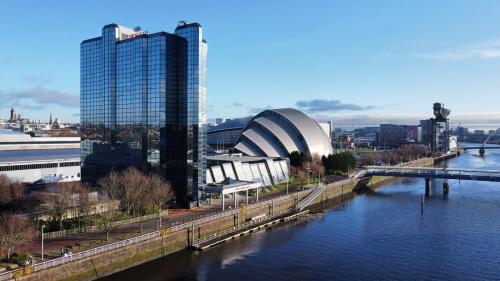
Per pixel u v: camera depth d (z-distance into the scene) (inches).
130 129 5831.7
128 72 5836.6
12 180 5536.4
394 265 3720.5
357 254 4015.8
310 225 5157.5
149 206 4660.4
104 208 4362.7
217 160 6840.6
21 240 3206.2
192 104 5497.1
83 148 6501.0
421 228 5002.5
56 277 3006.9
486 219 5492.1
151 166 5639.8
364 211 6033.5
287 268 3639.3
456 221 5374.0
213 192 5265.8
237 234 4584.2
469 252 4077.3
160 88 5526.6
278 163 7677.2
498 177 7352.4
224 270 3585.1
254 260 3833.7
